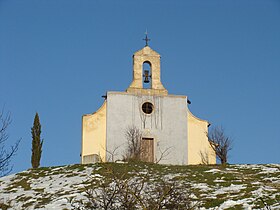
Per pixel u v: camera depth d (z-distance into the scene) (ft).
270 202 91.97
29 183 123.13
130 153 147.54
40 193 113.39
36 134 157.58
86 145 154.40
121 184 70.13
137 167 126.21
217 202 94.48
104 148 154.20
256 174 120.47
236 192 102.63
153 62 166.09
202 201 95.71
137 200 66.74
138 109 159.53
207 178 116.57
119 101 159.12
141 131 156.97
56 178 125.39
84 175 125.49
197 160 156.46
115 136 155.53
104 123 156.66
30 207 102.42
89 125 156.04
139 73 164.25
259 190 102.22
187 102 162.81
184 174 121.49
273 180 112.88
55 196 109.40
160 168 128.57
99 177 114.21
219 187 107.96
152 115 159.43
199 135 159.22
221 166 135.03
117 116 157.69
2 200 108.58
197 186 109.09
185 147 157.58
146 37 168.86
